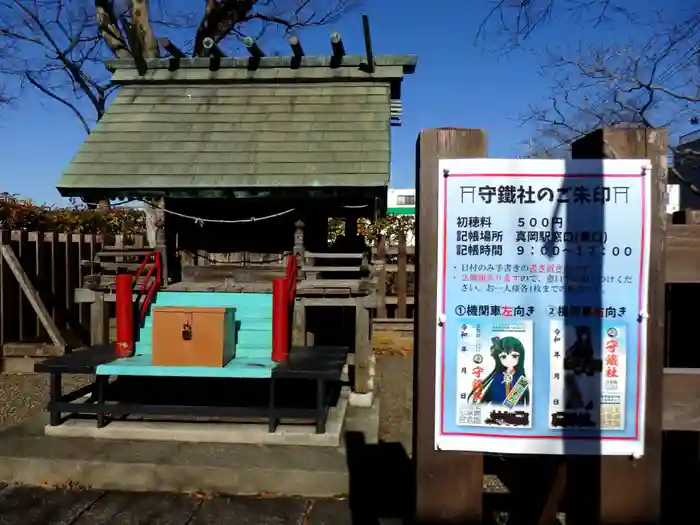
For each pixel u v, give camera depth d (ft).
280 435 16.14
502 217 7.84
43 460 14.69
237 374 15.75
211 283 22.48
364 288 20.26
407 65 25.29
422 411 7.95
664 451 10.34
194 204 23.65
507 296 7.84
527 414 7.83
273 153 21.61
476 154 8.00
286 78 25.21
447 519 7.94
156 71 25.96
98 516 13.01
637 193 7.81
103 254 21.47
